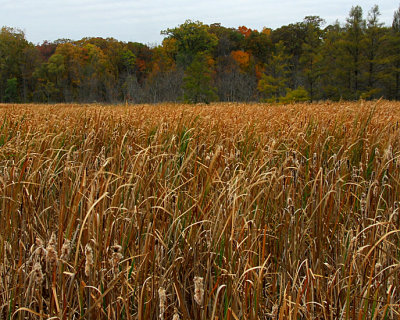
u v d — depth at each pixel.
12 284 1.97
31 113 7.06
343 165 3.22
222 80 65.56
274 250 2.42
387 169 2.99
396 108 9.50
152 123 5.18
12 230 2.18
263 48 84.25
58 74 76.31
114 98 64.88
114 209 2.25
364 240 2.32
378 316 1.97
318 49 46.25
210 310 1.87
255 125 5.25
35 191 2.68
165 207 2.23
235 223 2.18
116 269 1.82
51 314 1.75
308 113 6.49
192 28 79.00
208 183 2.26
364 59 42.47
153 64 79.81
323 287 2.15
